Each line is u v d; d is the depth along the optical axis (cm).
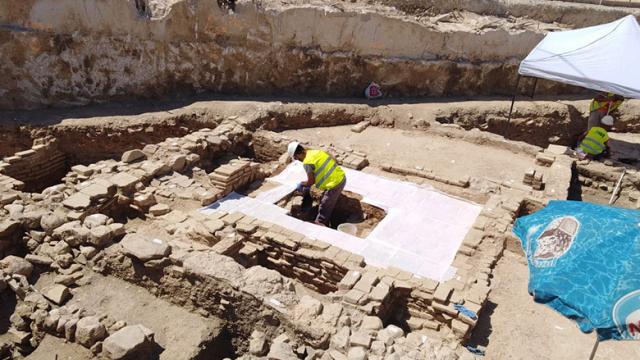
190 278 555
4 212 637
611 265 402
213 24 1118
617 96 1205
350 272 610
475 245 703
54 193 705
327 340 485
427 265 674
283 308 511
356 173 923
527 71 1161
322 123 1170
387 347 472
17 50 970
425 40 1297
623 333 373
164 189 784
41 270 596
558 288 408
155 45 1086
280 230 698
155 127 1028
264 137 1034
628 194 1043
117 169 799
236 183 826
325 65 1241
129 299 571
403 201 835
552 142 1357
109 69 1063
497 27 1386
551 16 1542
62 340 505
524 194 856
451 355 477
